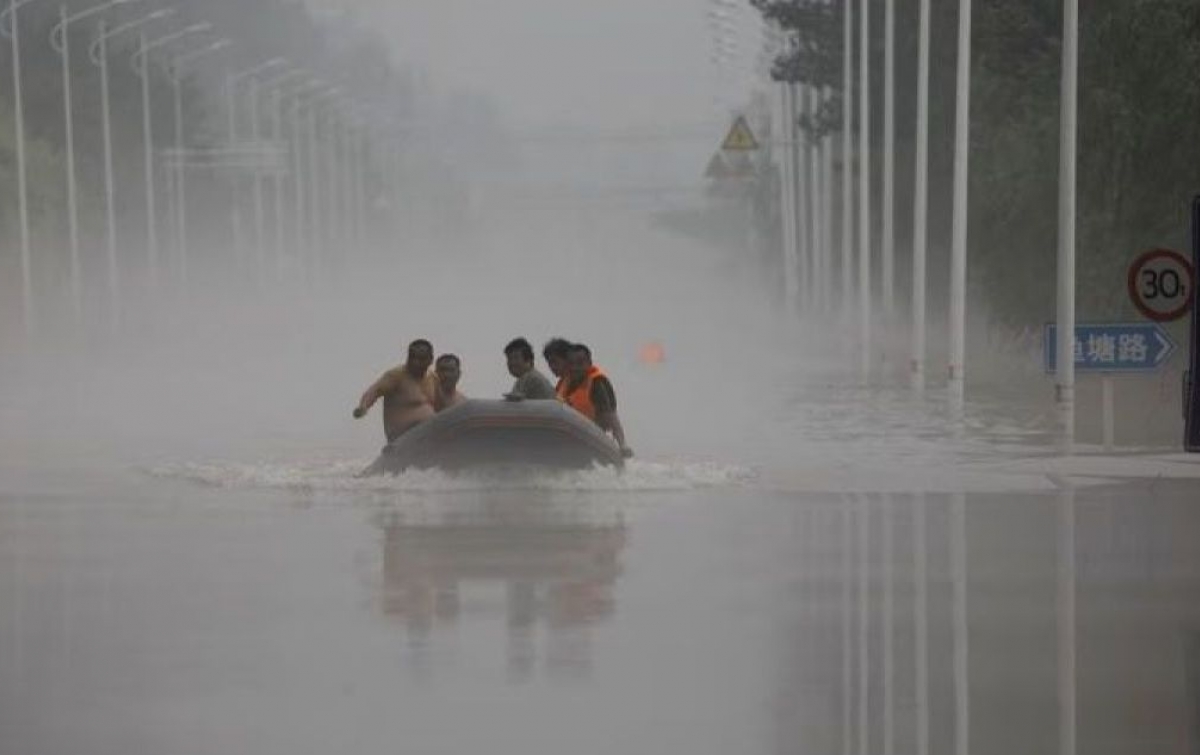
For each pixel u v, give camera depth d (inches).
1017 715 1373.0
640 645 1626.5
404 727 1349.7
